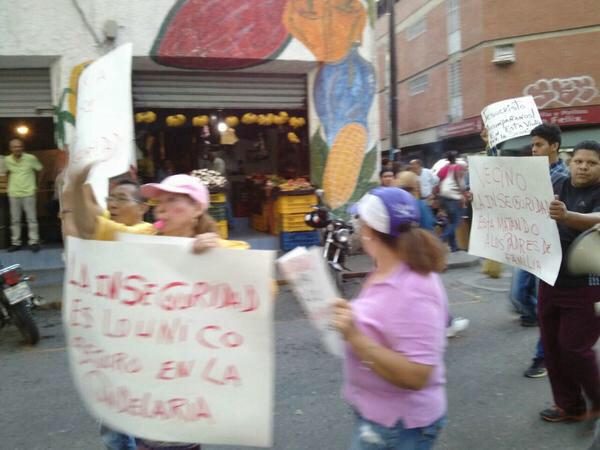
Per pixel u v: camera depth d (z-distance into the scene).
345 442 3.60
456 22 21.53
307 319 6.54
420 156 25.17
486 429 3.71
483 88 20.17
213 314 2.16
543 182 3.49
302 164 10.77
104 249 2.25
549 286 3.57
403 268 1.98
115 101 3.10
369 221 2.01
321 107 9.96
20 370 5.12
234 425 2.17
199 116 10.48
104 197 3.05
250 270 2.12
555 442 3.51
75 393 4.54
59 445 3.67
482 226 4.19
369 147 10.25
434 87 23.50
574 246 2.87
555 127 3.87
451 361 4.99
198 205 2.50
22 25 8.34
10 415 4.14
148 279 2.21
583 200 3.44
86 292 2.32
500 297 7.21
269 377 2.14
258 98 10.06
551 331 3.65
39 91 9.00
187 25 8.92
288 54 9.48
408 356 1.88
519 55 19.56
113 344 2.27
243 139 12.90
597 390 3.49
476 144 21.31
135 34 8.76
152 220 8.27
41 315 7.11
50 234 9.92
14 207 8.92
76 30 8.53
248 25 9.21
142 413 2.24
